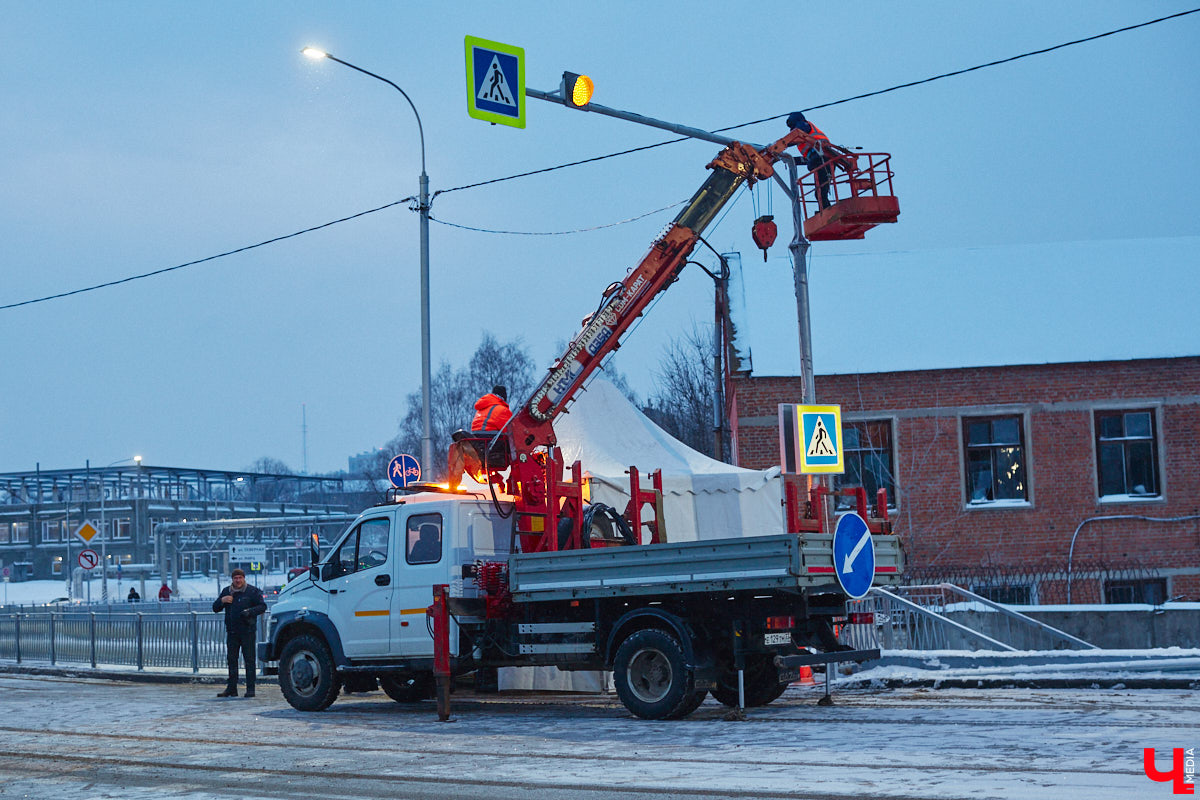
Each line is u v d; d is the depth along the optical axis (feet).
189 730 41.01
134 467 310.65
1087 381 84.69
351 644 46.24
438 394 194.70
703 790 24.99
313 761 32.22
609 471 56.39
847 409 85.35
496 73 45.70
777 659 38.01
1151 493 83.97
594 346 49.44
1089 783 23.70
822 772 26.55
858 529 39.34
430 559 44.73
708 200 51.19
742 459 84.94
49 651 83.51
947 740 30.86
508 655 44.11
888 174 51.39
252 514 326.03
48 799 27.17
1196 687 41.81
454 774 28.99
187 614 71.67
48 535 317.63
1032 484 83.97
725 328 90.58
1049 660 45.21
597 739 34.76
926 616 52.70
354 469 594.65
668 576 38.75
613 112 47.91
